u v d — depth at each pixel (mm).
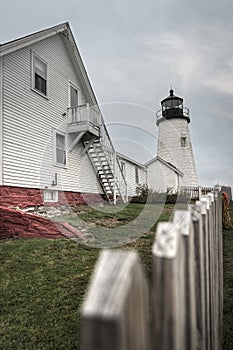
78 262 4910
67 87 11219
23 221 6641
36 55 9547
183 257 911
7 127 8078
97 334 473
